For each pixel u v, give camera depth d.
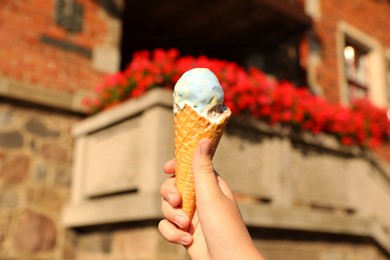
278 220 1.71
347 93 3.59
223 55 3.38
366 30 3.79
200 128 0.48
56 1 2.01
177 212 0.49
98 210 1.65
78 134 1.89
